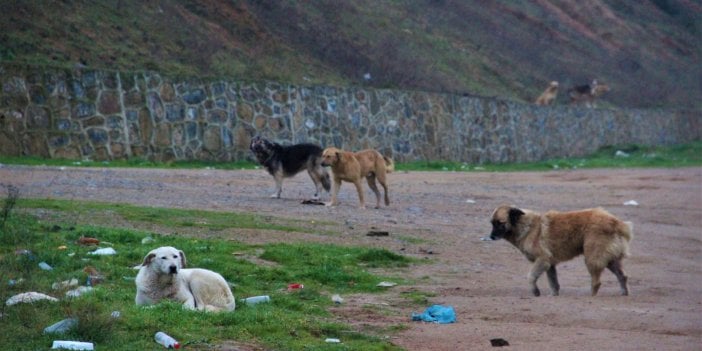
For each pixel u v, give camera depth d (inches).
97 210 653.9
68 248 502.9
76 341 325.1
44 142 1075.3
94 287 423.5
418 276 534.3
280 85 1321.4
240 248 555.8
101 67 1190.9
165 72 1247.5
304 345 354.0
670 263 639.8
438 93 1598.2
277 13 1598.2
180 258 391.2
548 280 506.9
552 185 1199.6
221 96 1250.6
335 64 1565.0
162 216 653.9
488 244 668.1
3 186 770.8
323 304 444.1
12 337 330.6
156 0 1419.8
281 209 764.0
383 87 1568.7
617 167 1668.3
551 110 1875.0
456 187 1104.2
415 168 1393.9
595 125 2010.3
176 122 1200.2
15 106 1060.5
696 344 375.6
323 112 1374.3
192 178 981.8
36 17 1221.1
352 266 544.1
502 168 1558.8
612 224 493.0
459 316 426.9
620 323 415.8
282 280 489.4
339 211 783.7
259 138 855.1
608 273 588.1
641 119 2191.2
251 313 390.3
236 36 1469.0
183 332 350.6
